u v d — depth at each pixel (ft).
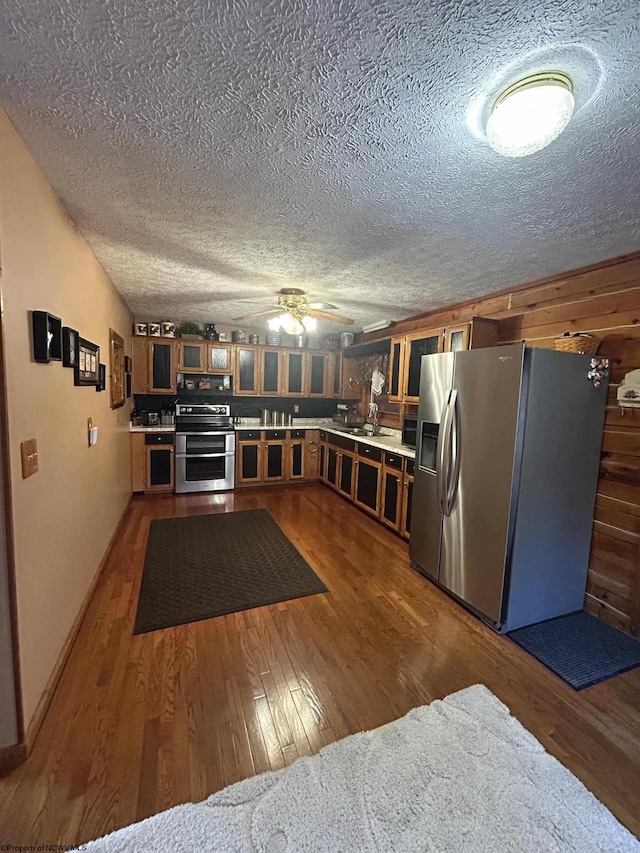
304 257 8.19
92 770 4.43
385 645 6.88
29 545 4.75
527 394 6.99
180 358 16.39
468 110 3.76
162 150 4.63
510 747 4.91
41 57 3.27
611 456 7.84
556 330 8.97
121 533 11.48
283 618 7.57
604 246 7.11
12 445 4.31
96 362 8.33
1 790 4.19
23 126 4.23
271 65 3.31
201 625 7.25
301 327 11.84
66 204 6.05
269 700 5.55
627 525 7.55
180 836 3.83
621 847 3.85
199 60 3.27
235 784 4.34
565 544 7.84
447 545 8.54
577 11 2.72
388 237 7.00
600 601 8.00
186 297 12.16
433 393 9.06
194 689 5.70
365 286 10.27
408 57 3.18
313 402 20.04
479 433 7.71
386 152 4.49
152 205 6.03
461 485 8.14
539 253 7.58
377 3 2.74
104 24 2.97
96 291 8.56
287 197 5.66
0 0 2.76
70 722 5.05
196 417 16.74
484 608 7.61
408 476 11.33
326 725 5.16
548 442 7.32
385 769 4.57
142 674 5.95
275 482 18.02
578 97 3.48
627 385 7.43
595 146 4.20
